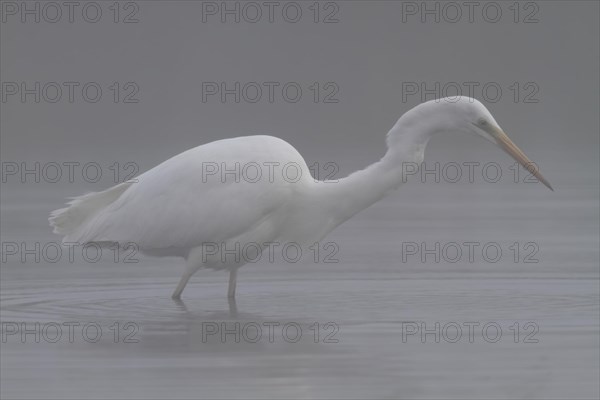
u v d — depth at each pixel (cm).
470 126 1270
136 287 1432
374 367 982
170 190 1285
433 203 2403
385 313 1238
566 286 1407
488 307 1269
